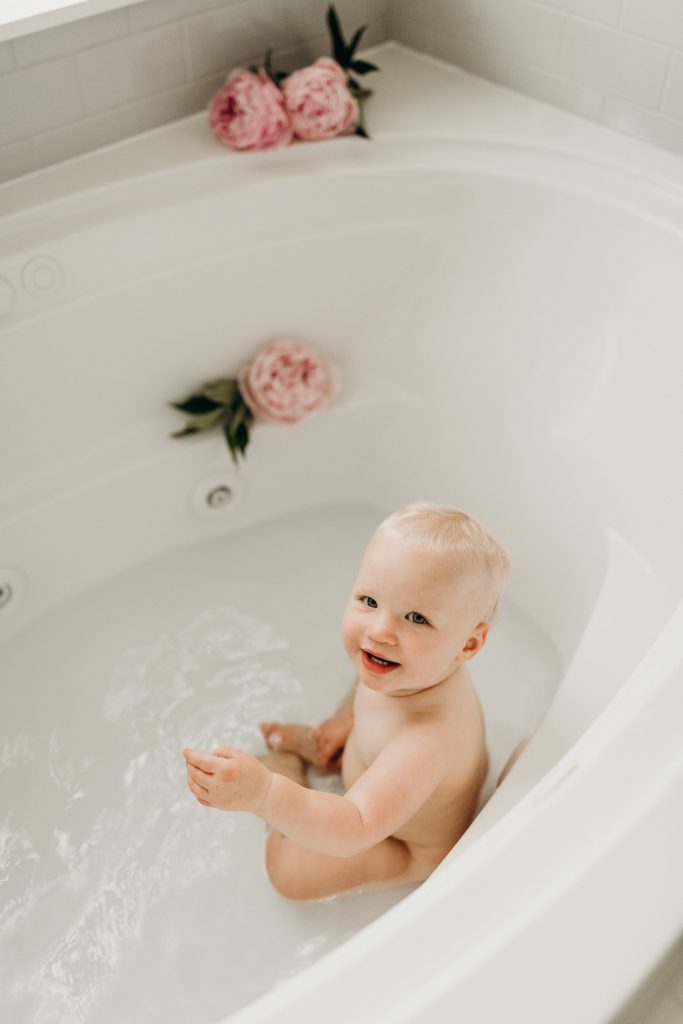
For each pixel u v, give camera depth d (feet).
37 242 4.25
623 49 4.55
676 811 2.27
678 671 2.62
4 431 4.40
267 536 5.11
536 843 2.24
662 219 4.30
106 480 4.61
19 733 4.29
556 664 4.39
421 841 3.65
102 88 4.54
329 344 5.06
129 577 4.88
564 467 4.43
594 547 4.25
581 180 4.57
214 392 4.79
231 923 3.71
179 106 4.83
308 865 3.63
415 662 3.30
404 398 4.99
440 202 4.83
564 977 2.01
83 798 4.09
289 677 4.52
